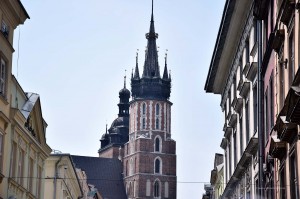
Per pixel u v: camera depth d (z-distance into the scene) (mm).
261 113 42062
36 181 57938
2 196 44781
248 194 47281
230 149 57969
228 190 57906
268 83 40125
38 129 57438
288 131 30562
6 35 44688
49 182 73812
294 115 27531
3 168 45031
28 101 54031
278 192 35688
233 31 51500
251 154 45344
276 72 36781
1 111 43312
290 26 31906
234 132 54938
